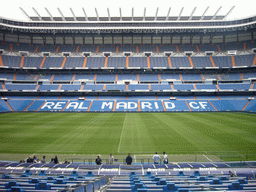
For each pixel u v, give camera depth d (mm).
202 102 66750
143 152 23328
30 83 73188
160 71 78812
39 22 78438
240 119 46688
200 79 74000
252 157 21297
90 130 34812
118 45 86250
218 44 84062
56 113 59000
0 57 74562
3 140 28297
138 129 35562
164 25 80062
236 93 70312
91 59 80250
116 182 9922
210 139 28484
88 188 8445
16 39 83188
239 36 82750
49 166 14945
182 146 25391
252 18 72250
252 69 73938
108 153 23047
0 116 52344
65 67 76062
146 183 9781
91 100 69188
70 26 80250
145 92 73438
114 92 73625
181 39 84938
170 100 68625
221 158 20672
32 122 42969
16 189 7793
